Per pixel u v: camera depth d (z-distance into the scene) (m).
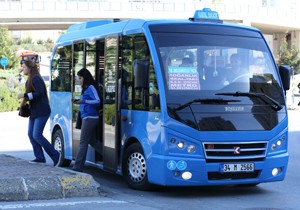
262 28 90.12
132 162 9.16
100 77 10.39
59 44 12.42
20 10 72.06
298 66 71.25
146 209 7.55
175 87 8.42
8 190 7.80
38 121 10.71
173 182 8.28
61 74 12.14
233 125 8.49
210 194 9.02
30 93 10.52
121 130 9.43
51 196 8.04
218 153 8.41
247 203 8.27
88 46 10.74
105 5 74.25
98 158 10.51
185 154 8.27
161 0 80.25
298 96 38.69
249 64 9.02
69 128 11.48
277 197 8.87
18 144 17.02
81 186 8.35
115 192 8.95
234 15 77.62
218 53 8.84
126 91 9.33
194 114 8.35
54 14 73.00
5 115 32.09
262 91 8.90
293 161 13.26
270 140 8.79
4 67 58.78
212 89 8.57
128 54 9.27
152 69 8.58
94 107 9.87
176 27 8.85
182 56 8.62
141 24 8.98
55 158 11.05
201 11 9.30
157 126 8.41
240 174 8.60
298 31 93.44
